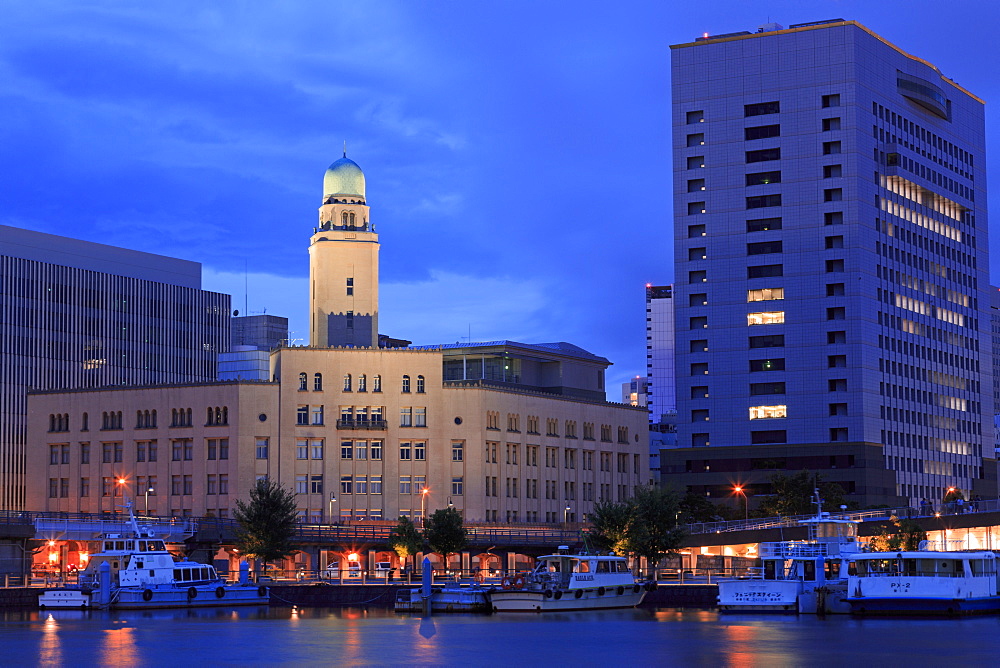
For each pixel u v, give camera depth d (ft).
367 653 329.11
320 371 640.99
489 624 402.11
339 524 585.63
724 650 333.62
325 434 636.48
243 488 622.54
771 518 603.26
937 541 620.08
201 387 637.30
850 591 427.74
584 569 457.27
